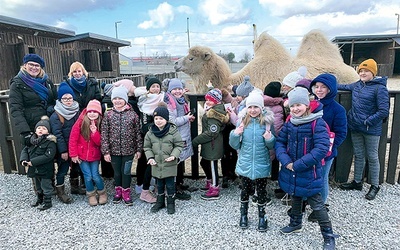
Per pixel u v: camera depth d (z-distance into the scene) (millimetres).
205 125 3645
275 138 2959
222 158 4031
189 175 4527
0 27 11195
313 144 2691
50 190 3584
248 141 2979
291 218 2973
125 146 3539
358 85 3678
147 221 3283
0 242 2939
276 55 5457
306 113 2717
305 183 2727
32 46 12859
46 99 3746
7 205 3717
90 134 3518
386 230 3025
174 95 3707
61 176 3717
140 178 3920
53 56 14289
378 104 3447
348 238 2904
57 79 14586
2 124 4664
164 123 3305
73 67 3801
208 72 5852
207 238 2945
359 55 30719
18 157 4699
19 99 3527
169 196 3457
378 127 3551
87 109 3521
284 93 3709
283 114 3506
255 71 5477
